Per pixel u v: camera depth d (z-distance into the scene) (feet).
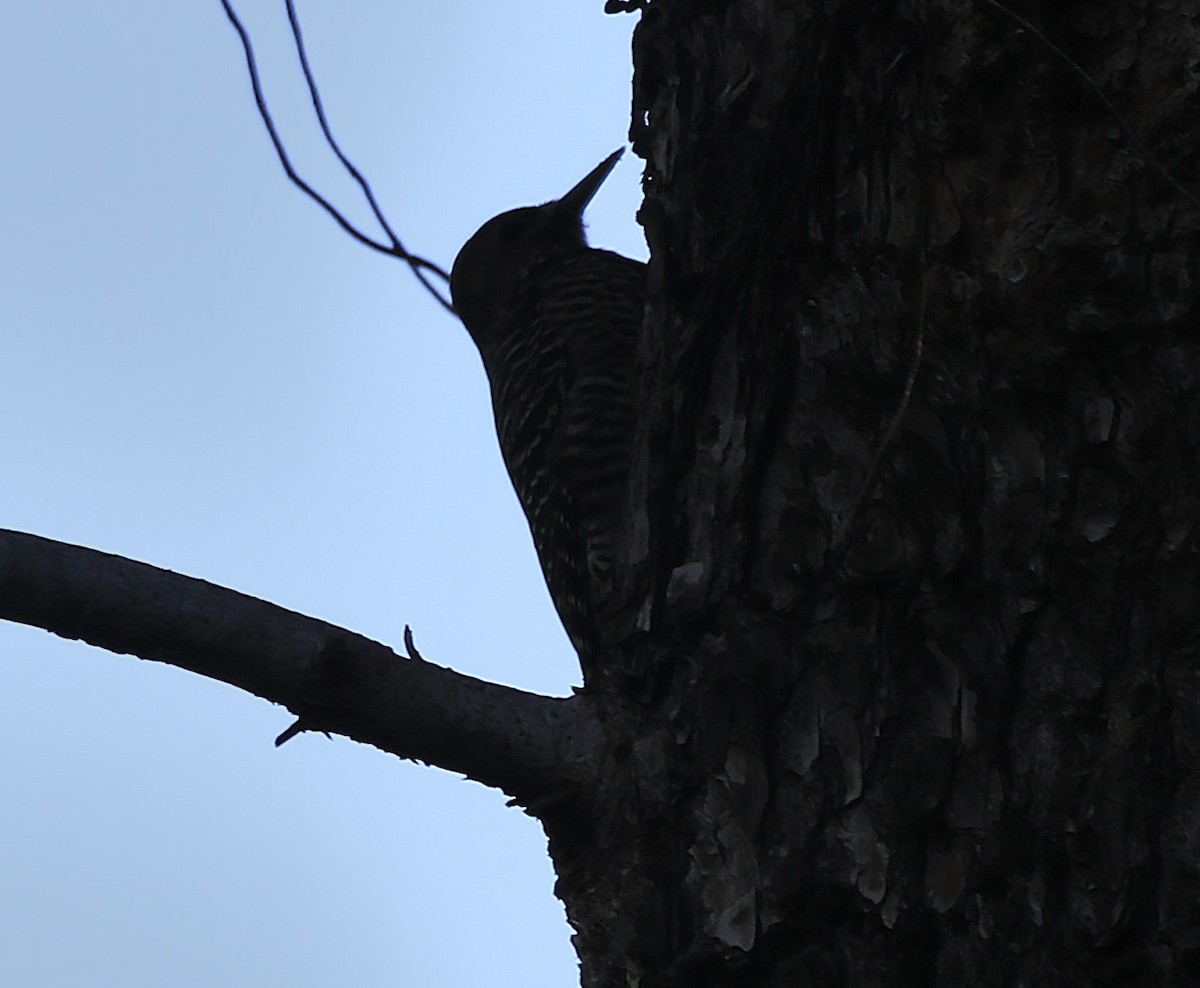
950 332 17.74
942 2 18.38
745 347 18.85
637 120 21.63
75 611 16.76
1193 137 17.31
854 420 17.97
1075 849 15.83
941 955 15.97
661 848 18.26
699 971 17.17
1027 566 16.76
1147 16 17.71
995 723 16.47
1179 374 16.88
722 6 20.12
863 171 18.63
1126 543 16.55
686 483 19.16
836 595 17.54
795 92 19.06
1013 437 17.16
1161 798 15.80
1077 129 17.75
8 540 16.62
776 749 17.44
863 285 18.33
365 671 17.69
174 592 17.10
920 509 17.29
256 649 17.29
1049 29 17.98
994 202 17.90
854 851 16.58
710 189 19.57
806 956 16.57
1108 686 16.21
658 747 18.57
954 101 18.16
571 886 18.85
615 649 19.45
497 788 18.71
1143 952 15.43
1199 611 16.21
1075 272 17.34
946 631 16.92
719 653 18.06
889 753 16.78
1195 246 17.11
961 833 16.26
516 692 18.70
